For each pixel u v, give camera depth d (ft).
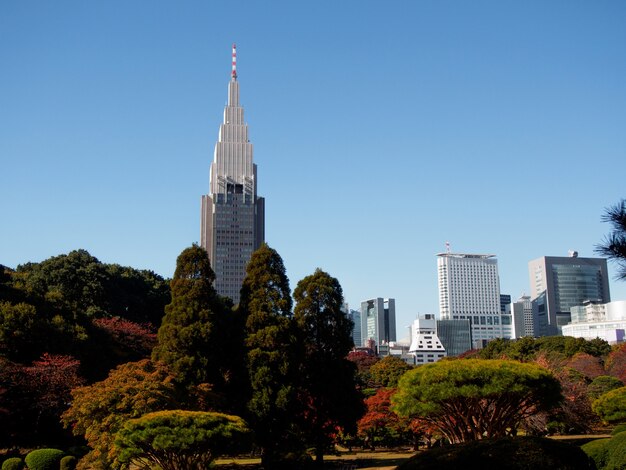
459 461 66.59
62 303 203.72
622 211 47.14
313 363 167.32
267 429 148.25
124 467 121.49
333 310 171.94
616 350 354.54
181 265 158.61
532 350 398.83
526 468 65.87
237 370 154.92
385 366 328.08
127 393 122.01
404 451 204.54
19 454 150.51
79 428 127.34
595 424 231.71
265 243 169.89
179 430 108.68
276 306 161.17
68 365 156.56
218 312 162.20
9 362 150.71
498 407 128.16
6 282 201.16
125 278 285.23
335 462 165.27
